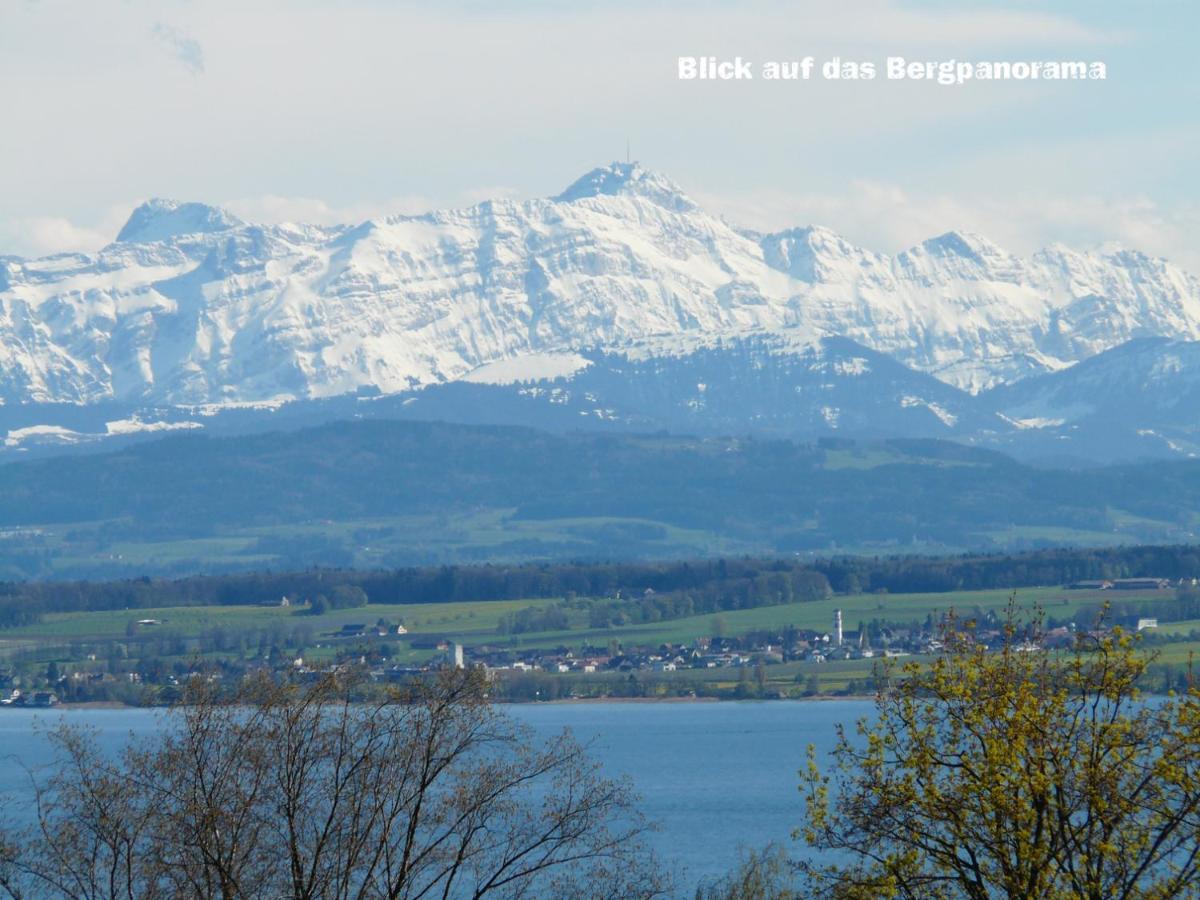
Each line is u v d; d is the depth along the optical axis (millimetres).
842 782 111312
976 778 105000
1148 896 102625
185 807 116500
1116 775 103750
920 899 108562
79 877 115438
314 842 120188
